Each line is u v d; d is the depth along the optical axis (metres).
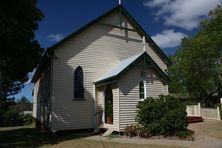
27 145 15.45
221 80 37.19
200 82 41.34
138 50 24.00
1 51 18.31
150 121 17.09
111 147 13.97
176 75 48.19
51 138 18.25
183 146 14.02
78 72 21.36
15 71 21.11
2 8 16.42
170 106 17.30
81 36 21.72
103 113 20.44
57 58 20.61
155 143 14.96
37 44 20.14
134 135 17.30
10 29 16.69
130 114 18.20
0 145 15.71
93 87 21.55
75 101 20.80
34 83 37.03
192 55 39.56
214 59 38.75
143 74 19.17
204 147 13.71
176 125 16.53
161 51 24.94
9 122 40.28
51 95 20.23
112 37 23.05
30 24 18.30
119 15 23.59
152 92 19.34
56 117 20.03
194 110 29.81
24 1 16.92
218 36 37.59
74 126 20.47
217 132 18.70
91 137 17.89
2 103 33.25
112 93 20.31
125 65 19.39
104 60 22.33
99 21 22.55
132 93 18.52
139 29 24.19
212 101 45.06
